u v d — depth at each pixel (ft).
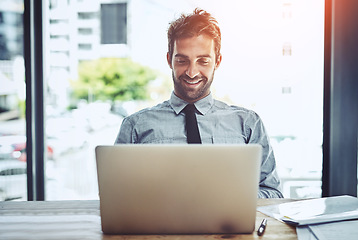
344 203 3.75
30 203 4.07
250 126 6.44
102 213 2.97
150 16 7.58
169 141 6.41
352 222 3.18
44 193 6.97
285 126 7.06
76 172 7.66
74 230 3.10
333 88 6.47
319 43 6.61
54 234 2.99
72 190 7.61
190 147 2.88
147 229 2.98
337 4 6.29
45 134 6.93
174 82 6.55
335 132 6.55
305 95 6.92
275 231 3.05
